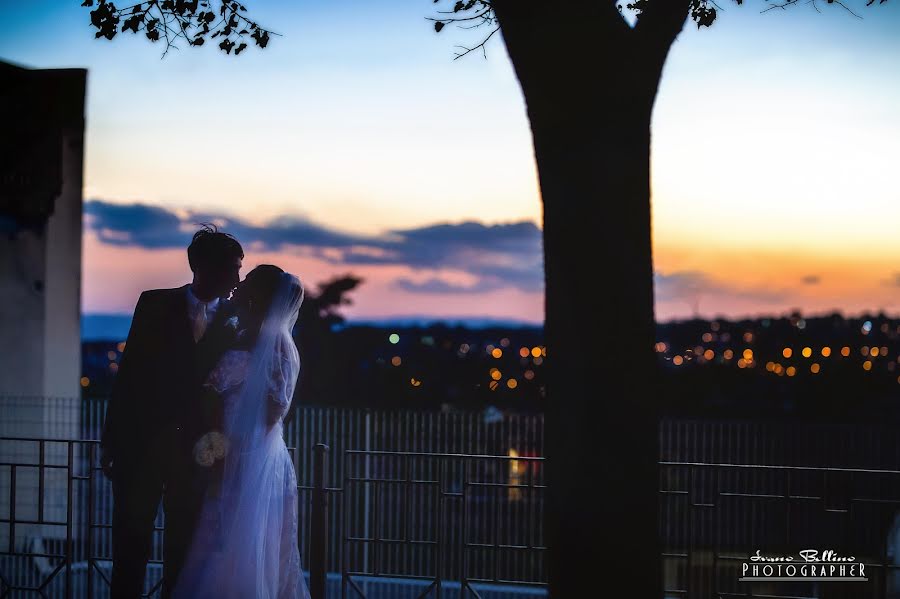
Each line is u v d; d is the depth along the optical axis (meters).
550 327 3.79
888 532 7.84
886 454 10.18
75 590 8.36
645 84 3.75
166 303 4.65
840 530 6.91
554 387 3.77
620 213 3.71
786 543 6.32
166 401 4.59
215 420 4.58
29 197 12.58
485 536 9.31
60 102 12.93
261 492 4.65
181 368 4.59
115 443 4.62
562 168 3.73
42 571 9.01
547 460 3.82
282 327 4.75
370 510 9.52
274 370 4.68
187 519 4.58
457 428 9.90
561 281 3.74
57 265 12.93
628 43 3.74
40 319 12.66
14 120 12.55
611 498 3.68
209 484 4.57
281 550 4.87
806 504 7.04
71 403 11.48
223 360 4.60
